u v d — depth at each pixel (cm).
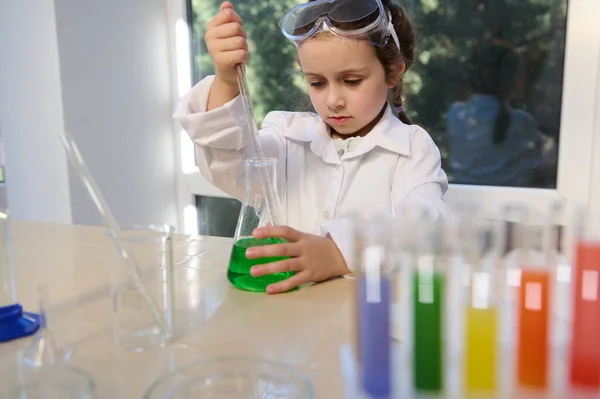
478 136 165
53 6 156
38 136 169
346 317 67
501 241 52
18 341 62
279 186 114
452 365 54
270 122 132
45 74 163
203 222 210
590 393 49
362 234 51
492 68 160
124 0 177
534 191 159
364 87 105
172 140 202
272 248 77
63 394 50
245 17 188
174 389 50
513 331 52
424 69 167
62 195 169
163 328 61
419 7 164
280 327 64
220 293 76
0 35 169
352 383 52
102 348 59
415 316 49
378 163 118
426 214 55
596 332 48
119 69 178
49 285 79
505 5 155
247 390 50
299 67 121
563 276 53
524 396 49
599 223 51
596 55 145
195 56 198
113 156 179
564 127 153
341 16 99
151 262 70
